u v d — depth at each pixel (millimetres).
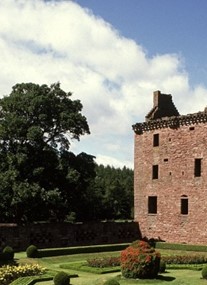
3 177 47594
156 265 28141
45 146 50969
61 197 48625
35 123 51375
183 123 48406
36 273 30688
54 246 46938
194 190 46906
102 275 30578
